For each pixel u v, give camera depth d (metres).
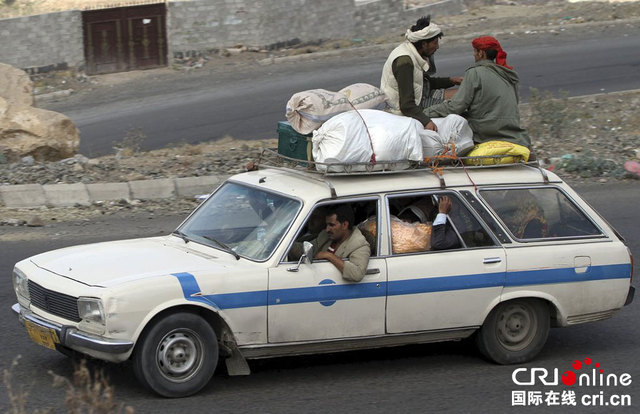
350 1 46.66
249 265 9.39
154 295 8.77
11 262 14.91
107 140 28.77
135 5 41.03
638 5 49.69
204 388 9.56
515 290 10.34
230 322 9.14
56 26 39.88
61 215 18.67
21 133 23.11
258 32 43.59
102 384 9.54
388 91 11.44
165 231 17.55
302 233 9.88
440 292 10.00
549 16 49.69
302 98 10.12
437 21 49.91
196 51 42.44
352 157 9.88
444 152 10.55
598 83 34.41
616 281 10.81
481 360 10.92
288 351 9.55
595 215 10.92
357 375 10.26
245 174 11.19
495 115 11.27
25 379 9.70
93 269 9.34
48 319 9.23
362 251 9.64
